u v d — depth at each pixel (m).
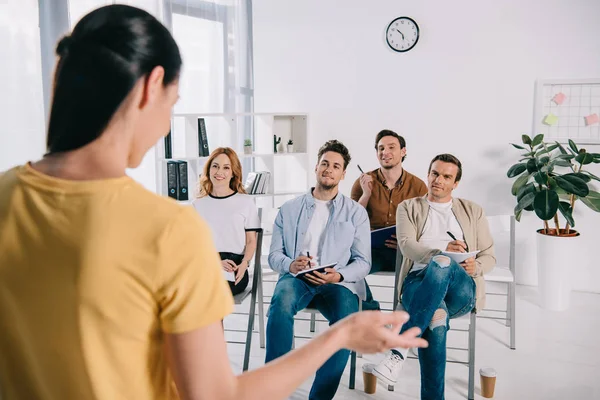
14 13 3.54
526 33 4.47
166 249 0.68
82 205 0.69
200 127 4.53
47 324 0.69
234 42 5.45
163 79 0.72
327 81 5.13
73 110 0.69
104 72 0.68
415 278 2.95
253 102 5.60
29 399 0.73
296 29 5.17
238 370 3.09
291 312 2.76
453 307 2.74
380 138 4.18
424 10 4.74
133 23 0.69
